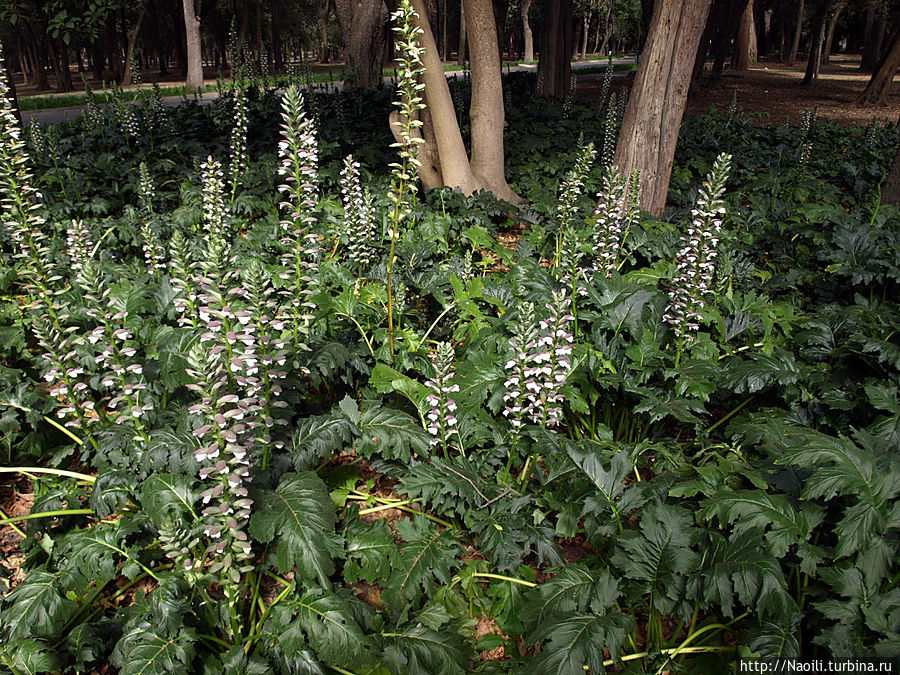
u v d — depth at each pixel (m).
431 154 9.33
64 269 5.93
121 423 3.60
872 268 6.17
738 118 18.08
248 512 2.65
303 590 2.89
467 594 3.23
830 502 3.37
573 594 2.88
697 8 7.94
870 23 44.22
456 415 3.86
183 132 13.30
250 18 51.47
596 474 3.38
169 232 7.57
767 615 2.71
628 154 8.73
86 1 9.88
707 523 3.52
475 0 8.61
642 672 2.71
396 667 2.69
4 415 3.87
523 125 15.31
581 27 70.12
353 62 23.39
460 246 7.59
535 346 3.53
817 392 4.54
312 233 4.32
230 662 2.63
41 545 3.36
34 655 2.65
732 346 5.02
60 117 21.38
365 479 4.12
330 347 4.16
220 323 2.85
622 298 4.94
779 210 9.05
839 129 16.91
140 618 2.74
